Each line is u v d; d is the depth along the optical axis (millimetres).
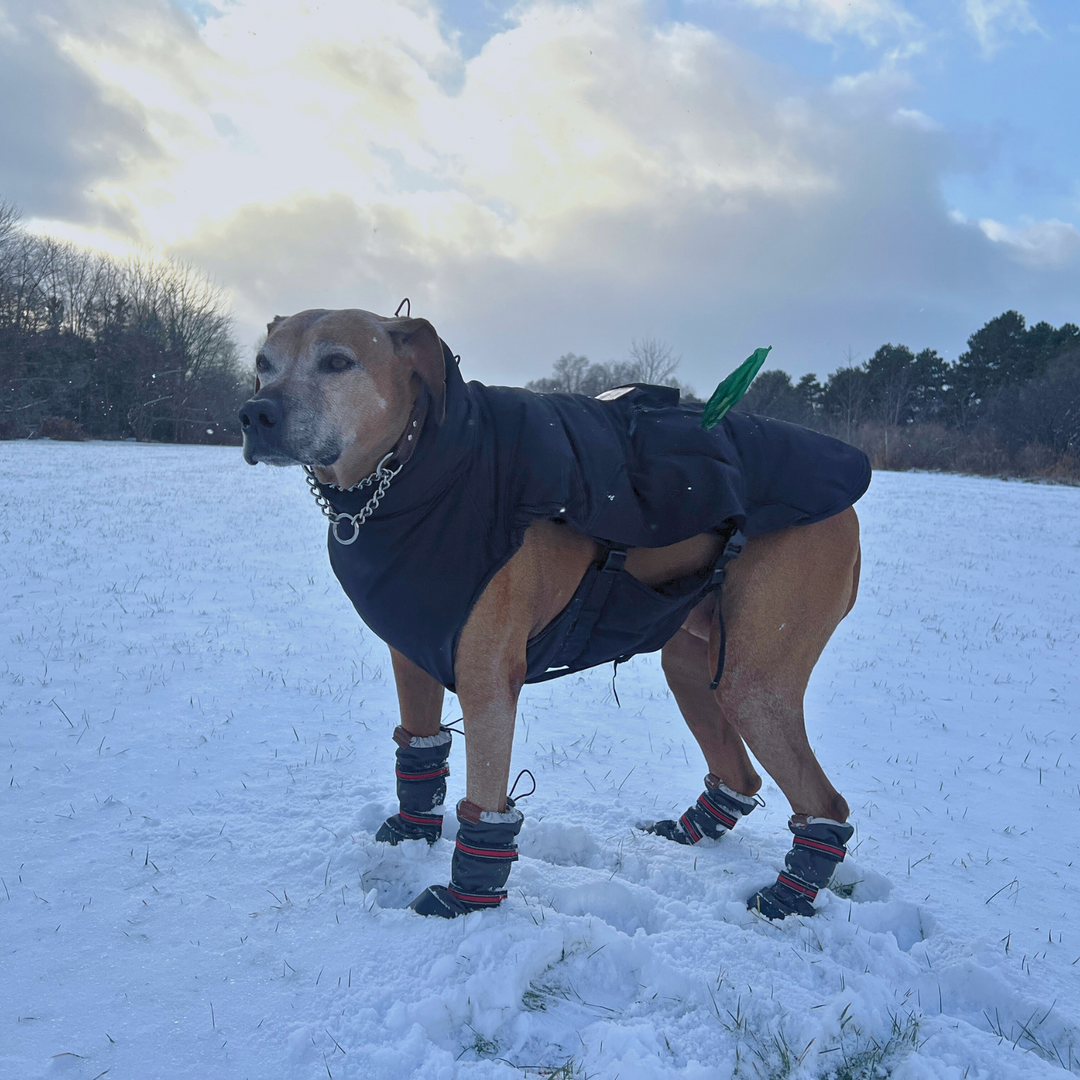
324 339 2504
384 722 4688
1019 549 14453
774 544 2975
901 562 12672
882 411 55500
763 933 2744
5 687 4977
